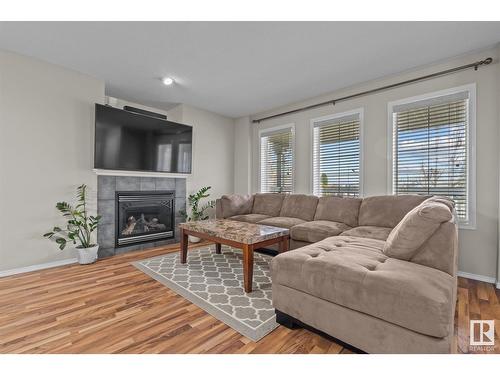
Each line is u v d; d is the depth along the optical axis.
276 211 3.98
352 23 2.13
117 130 3.34
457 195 2.69
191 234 2.80
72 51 2.61
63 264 2.92
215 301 1.97
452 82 2.72
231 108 4.50
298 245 2.98
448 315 1.12
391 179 3.14
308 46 2.48
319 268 1.47
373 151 3.31
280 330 1.59
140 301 1.98
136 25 2.17
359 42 2.41
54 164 2.89
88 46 2.51
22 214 2.67
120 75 3.17
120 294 2.10
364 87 3.40
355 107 3.49
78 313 1.79
